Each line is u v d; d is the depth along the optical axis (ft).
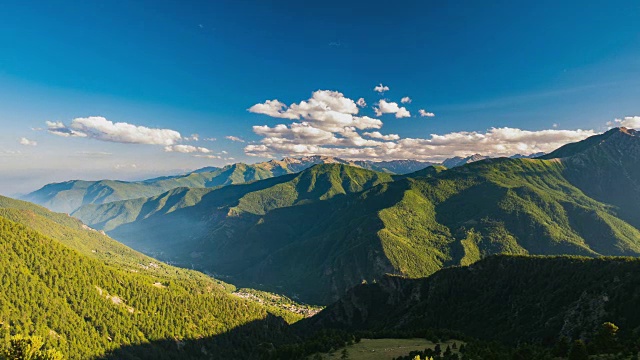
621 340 458.50
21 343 343.67
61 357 359.66
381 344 638.12
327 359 569.64
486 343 602.03
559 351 451.53
